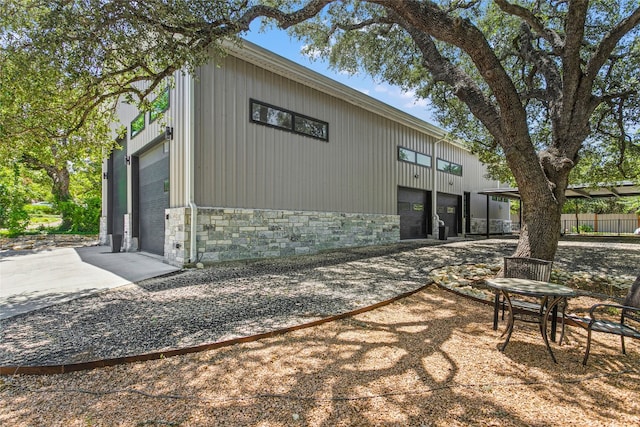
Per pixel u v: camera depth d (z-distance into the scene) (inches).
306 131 359.3
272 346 112.5
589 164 436.1
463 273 231.1
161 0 138.4
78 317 143.3
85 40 136.6
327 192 382.0
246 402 79.3
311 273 239.9
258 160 311.6
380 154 461.4
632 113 294.7
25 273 252.1
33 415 75.1
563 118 208.1
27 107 174.6
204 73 273.4
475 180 691.4
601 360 104.6
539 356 107.0
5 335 122.2
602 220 888.3
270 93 323.6
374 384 87.8
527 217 198.8
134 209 399.9
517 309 139.4
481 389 85.9
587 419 73.7
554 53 228.4
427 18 166.2
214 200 279.3
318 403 79.0
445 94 362.0
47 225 727.7
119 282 215.3
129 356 101.8
